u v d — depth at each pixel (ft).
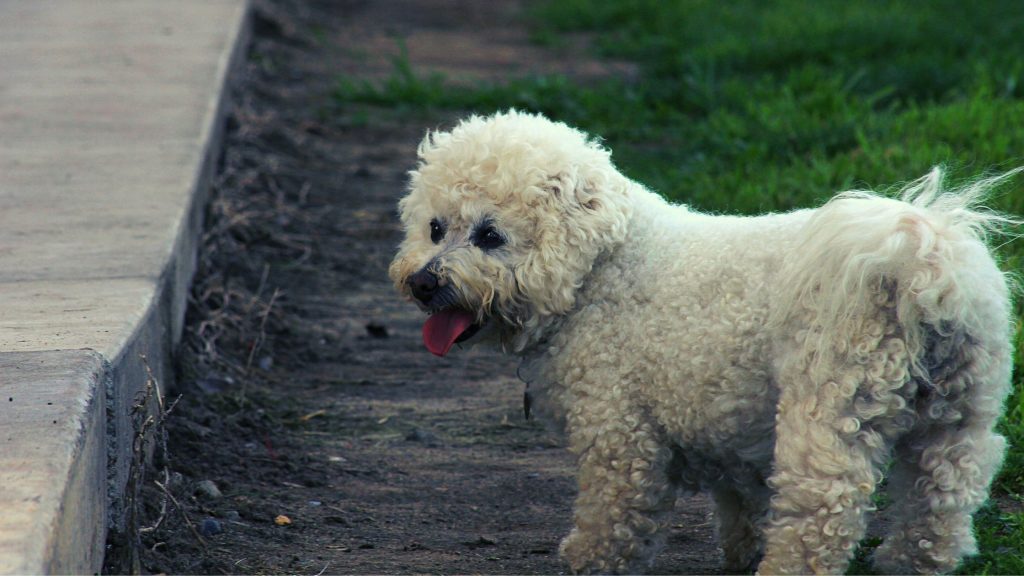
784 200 34.01
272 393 26.84
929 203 15.66
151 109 39.68
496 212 17.20
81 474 15.15
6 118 38.34
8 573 12.30
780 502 15.19
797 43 56.49
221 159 43.19
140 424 18.61
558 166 17.11
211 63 47.60
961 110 40.37
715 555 19.34
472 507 21.30
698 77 51.83
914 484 15.78
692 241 17.02
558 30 76.74
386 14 82.99
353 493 21.84
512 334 17.69
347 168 46.34
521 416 25.63
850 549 14.99
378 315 32.30
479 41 73.36
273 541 19.31
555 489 22.07
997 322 15.26
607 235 16.96
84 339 18.98
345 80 57.47
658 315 16.52
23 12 61.57
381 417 25.68
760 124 43.01
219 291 30.71
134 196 29.58
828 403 14.89
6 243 25.68
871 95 47.19
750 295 15.84
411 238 18.28
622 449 16.62
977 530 18.38
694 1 76.02
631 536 16.81
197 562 17.74
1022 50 52.42
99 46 51.57
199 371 26.40
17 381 16.80
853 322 14.83
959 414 15.33
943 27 59.00
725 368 15.78
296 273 35.01
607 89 53.01
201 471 21.98
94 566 15.97
